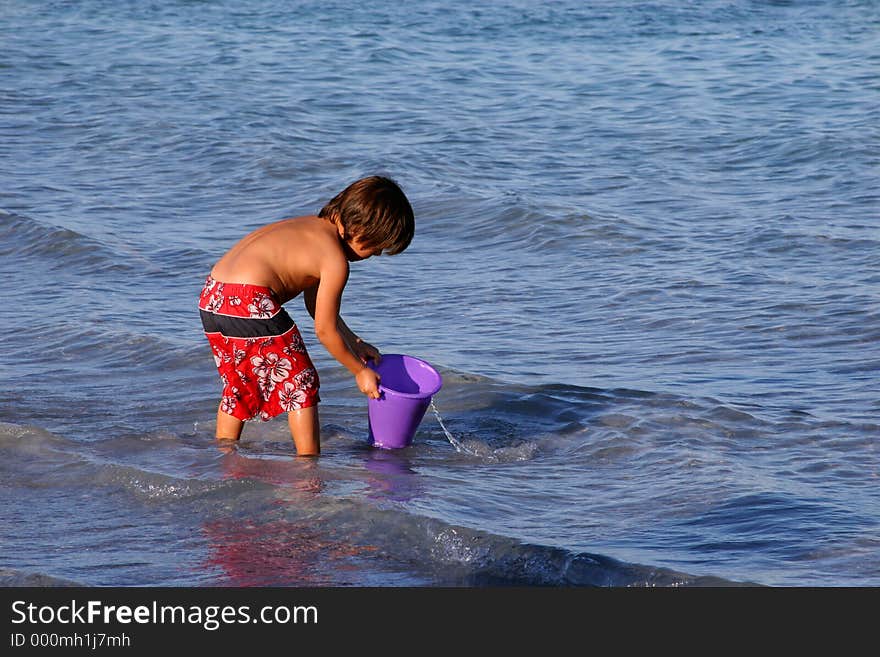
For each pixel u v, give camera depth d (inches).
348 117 2287.2
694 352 987.9
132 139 2054.6
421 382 778.8
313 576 577.6
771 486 674.2
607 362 967.6
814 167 1801.2
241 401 744.3
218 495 673.0
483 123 2229.3
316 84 2635.3
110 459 736.3
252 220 1562.5
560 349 1010.1
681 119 2225.6
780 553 585.0
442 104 2427.4
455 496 669.9
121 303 1156.5
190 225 1521.9
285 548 607.5
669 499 662.5
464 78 2743.6
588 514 645.3
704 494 666.2
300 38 3336.6
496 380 902.4
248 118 2219.5
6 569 582.9
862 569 565.9
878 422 792.3
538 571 573.0
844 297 1126.4
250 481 686.5
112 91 2506.2
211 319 724.7
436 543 603.8
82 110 2306.8
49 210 1562.5
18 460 737.6
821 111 2261.3
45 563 591.5
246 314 712.4
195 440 775.1
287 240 713.6
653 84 2632.9
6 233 1425.9
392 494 670.5
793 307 1104.2
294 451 757.9
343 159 1895.9
